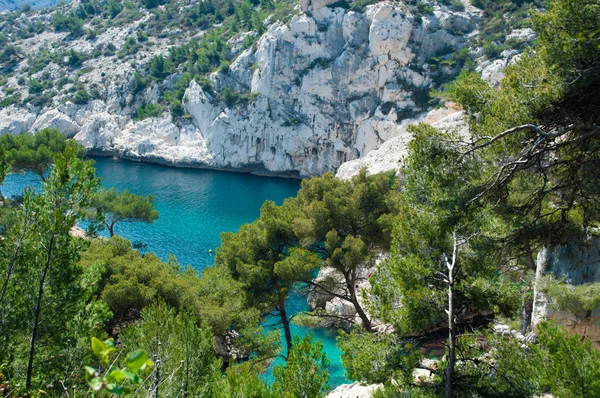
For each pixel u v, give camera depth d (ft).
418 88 337.93
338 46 368.27
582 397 40.42
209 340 52.60
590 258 67.51
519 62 52.85
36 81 504.43
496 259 51.88
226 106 401.08
